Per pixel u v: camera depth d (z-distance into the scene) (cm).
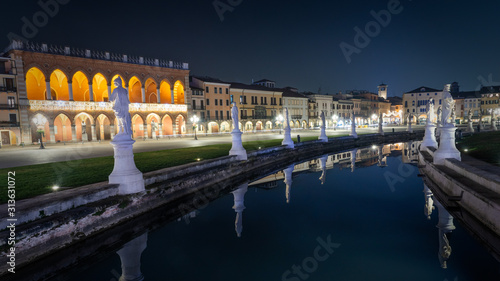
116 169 1089
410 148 3647
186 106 5806
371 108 11325
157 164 1719
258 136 5084
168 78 5525
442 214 1039
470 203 951
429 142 2362
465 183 1047
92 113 4581
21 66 3934
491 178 943
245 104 7162
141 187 1116
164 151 2525
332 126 9594
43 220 775
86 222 880
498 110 6159
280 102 7975
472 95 10056
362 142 4475
